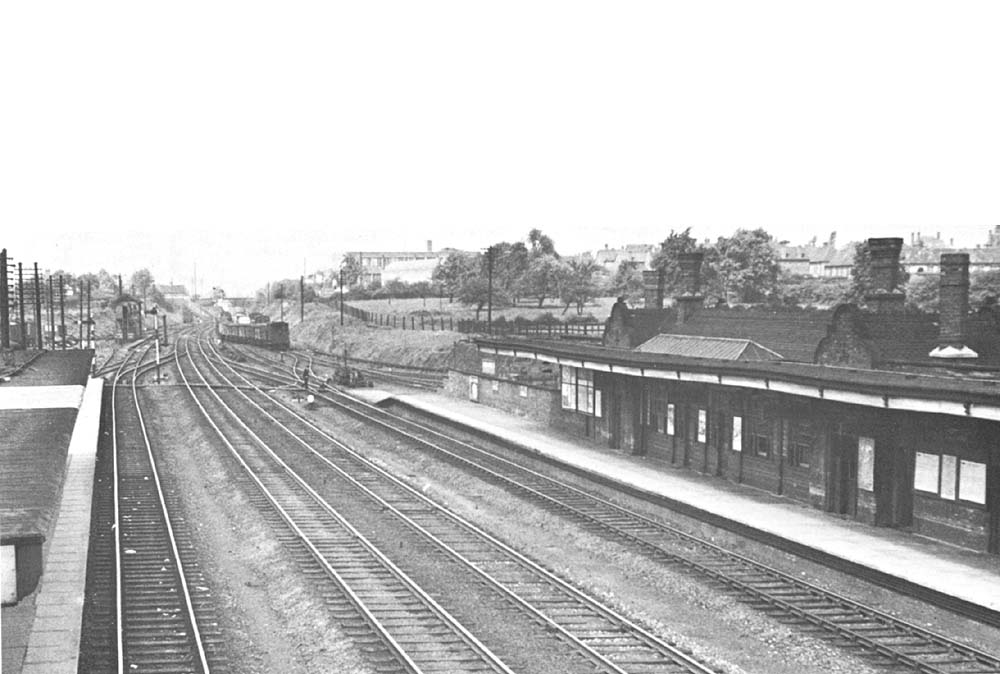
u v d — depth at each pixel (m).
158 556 21.41
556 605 17.53
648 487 27.38
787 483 26.12
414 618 16.73
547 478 30.77
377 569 20.08
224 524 25.39
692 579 19.20
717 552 21.23
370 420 45.44
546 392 42.47
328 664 14.81
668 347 36.56
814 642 15.77
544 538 23.38
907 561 19.28
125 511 26.14
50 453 16.77
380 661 14.67
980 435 20.17
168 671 14.44
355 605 17.48
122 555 21.38
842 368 24.22
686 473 30.00
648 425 33.38
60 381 29.81
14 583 11.34
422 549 21.94
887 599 18.03
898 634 16.02
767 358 31.44
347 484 30.31
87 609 17.14
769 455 26.97
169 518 25.33
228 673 14.49
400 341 81.94
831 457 24.03
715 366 26.67
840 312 27.27
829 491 24.05
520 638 15.78
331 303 138.12
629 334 39.62
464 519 24.83
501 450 37.56
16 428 19.83
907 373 22.92
